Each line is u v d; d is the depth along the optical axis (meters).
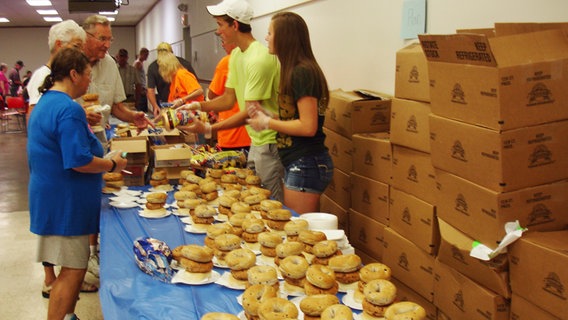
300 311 1.45
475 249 1.67
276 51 2.43
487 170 1.61
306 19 4.21
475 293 1.82
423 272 2.22
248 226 1.94
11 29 22.89
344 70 3.59
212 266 1.74
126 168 3.04
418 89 2.16
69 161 2.27
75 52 2.37
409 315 1.30
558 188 1.65
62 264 2.43
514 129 1.55
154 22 16.03
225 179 2.79
